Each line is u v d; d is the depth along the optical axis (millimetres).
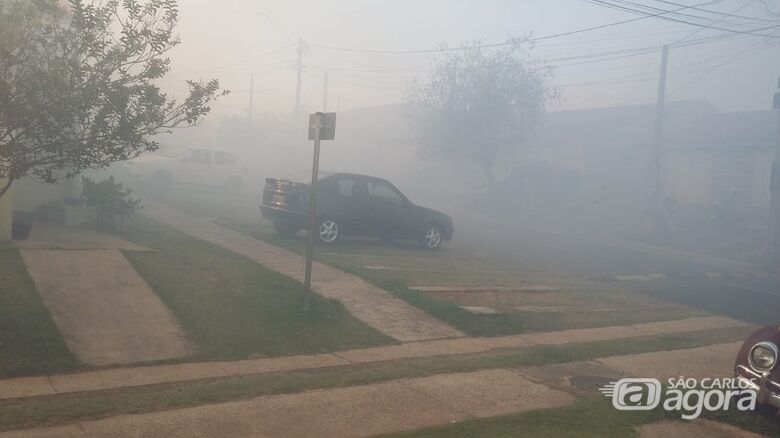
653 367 8523
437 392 6891
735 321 12359
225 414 5859
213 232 15016
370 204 15414
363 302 10344
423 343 8945
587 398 7043
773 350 6422
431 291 11594
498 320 10266
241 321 8797
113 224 13633
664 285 16000
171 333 8133
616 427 6137
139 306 8758
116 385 6594
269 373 7289
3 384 6367
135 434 5277
